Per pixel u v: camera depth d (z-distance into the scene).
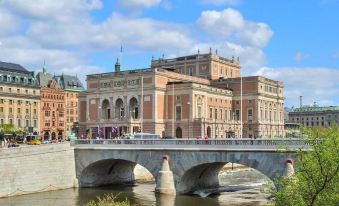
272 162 62.94
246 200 68.19
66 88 196.75
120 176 91.44
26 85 165.00
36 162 75.44
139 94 132.50
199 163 69.69
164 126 132.62
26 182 73.50
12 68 164.62
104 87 141.38
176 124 131.50
